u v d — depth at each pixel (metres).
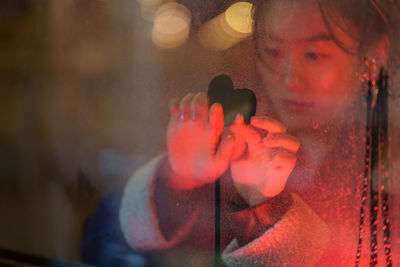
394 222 1.17
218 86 1.26
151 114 1.44
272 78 1.21
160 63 1.40
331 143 1.19
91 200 1.66
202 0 1.29
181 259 1.32
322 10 1.18
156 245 1.35
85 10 1.67
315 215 1.19
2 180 2.95
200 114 1.29
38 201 2.54
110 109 1.58
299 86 1.20
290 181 1.20
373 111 1.18
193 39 1.31
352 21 1.17
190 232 1.31
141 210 1.36
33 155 2.66
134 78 1.48
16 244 2.25
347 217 1.18
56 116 2.15
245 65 1.24
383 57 1.17
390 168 1.17
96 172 1.65
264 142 1.20
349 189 1.18
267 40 1.21
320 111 1.19
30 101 2.59
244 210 1.22
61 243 1.68
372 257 1.17
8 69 2.78
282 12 1.20
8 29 2.60
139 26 1.46
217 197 1.25
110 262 1.44
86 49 1.71
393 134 1.17
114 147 1.56
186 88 1.34
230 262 1.21
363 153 1.18
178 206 1.33
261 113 1.22
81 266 1.51
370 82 1.17
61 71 2.02
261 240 1.18
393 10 1.16
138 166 1.48
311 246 1.17
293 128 1.20
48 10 2.07
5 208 2.72
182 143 1.32
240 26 1.24
